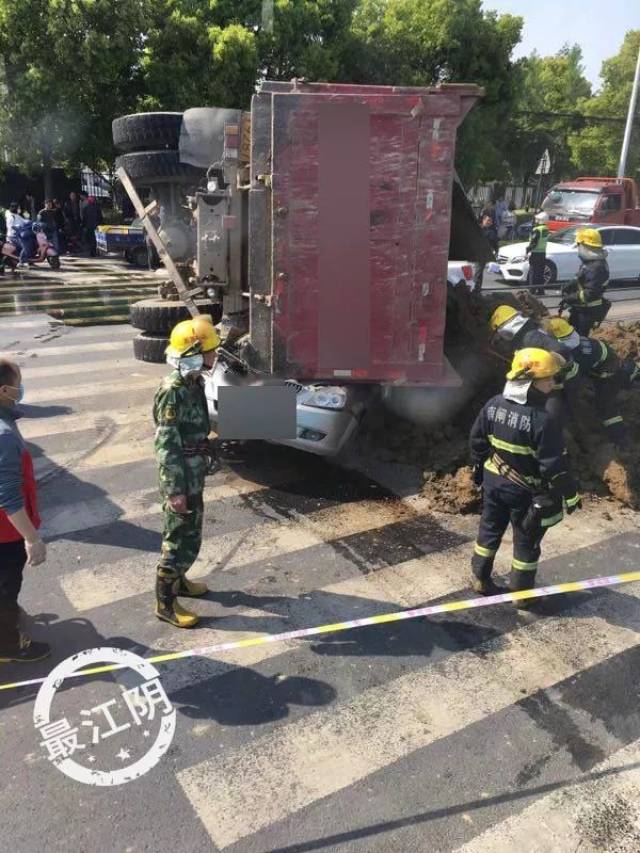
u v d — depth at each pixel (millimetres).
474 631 3805
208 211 5703
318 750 2982
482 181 29781
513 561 4004
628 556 4602
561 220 21609
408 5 24859
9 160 20391
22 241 17844
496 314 5715
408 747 3006
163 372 8539
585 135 38344
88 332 10750
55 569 4344
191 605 3994
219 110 6883
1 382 3068
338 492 5461
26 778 2812
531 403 3609
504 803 2738
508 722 3152
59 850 2512
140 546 4641
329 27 21828
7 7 17547
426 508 5219
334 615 3914
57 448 6230
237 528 4891
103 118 19984
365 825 2631
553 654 3621
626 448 5816
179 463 3459
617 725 3148
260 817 2660
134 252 18625
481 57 25953
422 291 4938
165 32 18812
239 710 3199
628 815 2693
